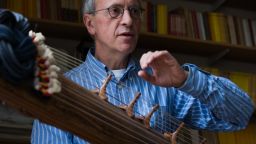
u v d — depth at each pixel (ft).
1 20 1.74
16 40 1.73
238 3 9.12
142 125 2.75
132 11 4.74
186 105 4.41
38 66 1.83
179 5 8.86
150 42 7.91
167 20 7.87
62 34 7.52
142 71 2.99
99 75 4.60
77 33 7.45
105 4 4.75
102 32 4.71
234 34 8.35
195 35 8.02
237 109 3.72
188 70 3.42
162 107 4.41
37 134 4.12
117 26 4.62
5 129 5.87
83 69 4.62
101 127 2.32
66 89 2.07
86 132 2.26
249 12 9.45
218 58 8.52
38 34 1.93
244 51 8.43
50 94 1.86
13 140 5.90
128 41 4.60
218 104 3.59
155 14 7.80
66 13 7.18
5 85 1.75
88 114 2.22
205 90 3.45
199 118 4.31
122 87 4.55
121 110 2.62
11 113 5.93
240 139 7.47
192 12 8.15
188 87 3.31
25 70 1.73
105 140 2.38
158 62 3.00
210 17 8.27
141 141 2.66
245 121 3.91
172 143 2.98
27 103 1.88
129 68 4.69
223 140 7.33
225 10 9.23
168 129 3.85
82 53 7.00
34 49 1.77
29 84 1.80
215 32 8.19
